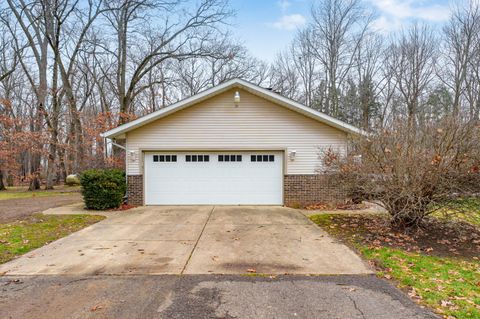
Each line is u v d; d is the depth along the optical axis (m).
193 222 8.55
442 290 4.05
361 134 7.59
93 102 28.33
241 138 11.52
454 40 22.95
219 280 4.45
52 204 12.46
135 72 21.38
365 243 6.29
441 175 6.17
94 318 3.41
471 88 22.14
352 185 7.24
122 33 21.34
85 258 5.46
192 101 11.16
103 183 10.65
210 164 11.59
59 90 23.58
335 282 4.37
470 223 7.16
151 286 4.25
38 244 6.37
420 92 24.22
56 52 20.95
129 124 11.15
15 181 26.06
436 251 5.76
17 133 19.81
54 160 22.09
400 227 7.25
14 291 4.12
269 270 4.84
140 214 9.79
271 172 11.62
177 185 11.59
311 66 29.03
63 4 20.00
